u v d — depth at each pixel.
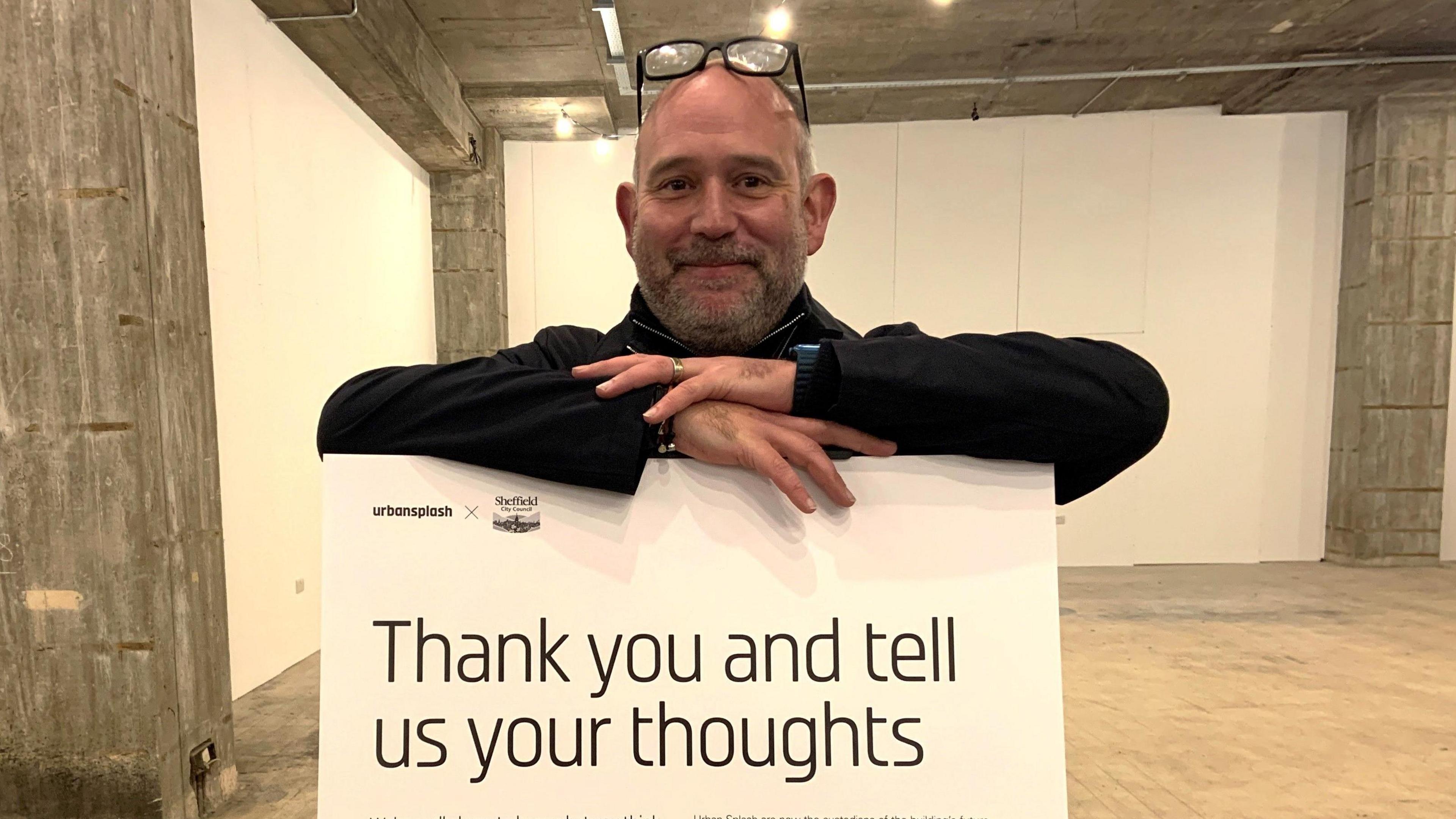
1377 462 5.36
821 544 0.78
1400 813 2.09
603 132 5.63
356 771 0.75
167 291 2.01
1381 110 5.25
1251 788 2.22
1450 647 3.53
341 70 3.81
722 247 0.93
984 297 5.59
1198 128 5.50
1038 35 4.50
